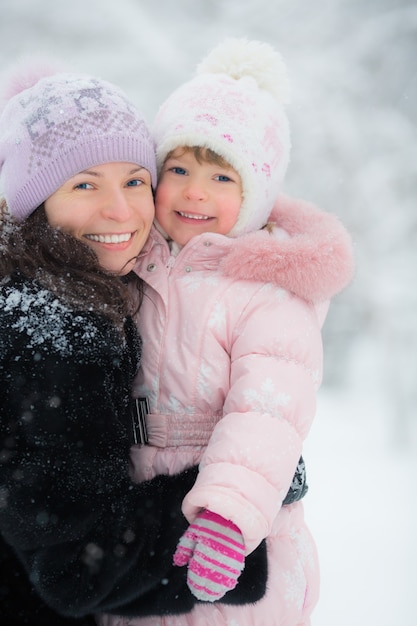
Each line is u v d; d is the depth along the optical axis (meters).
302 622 1.46
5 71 1.57
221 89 1.60
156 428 1.41
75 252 1.32
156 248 1.55
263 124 1.61
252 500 1.19
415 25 8.10
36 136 1.40
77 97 1.42
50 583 1.15
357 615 2.94
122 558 1.16
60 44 8.50
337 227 1.56
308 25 8.23
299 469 1.47
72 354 1.20
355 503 4.19
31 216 1.44
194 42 8.36
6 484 1.15
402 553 3.48
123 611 1.22
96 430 1.21
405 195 7.61
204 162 1.55
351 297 7.46
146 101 8.27
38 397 1.18
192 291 1.48
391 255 7.51
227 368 1.43
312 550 1.51
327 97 7.80
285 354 1.39
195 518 1.22
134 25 8.42
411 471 4.89
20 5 8.52
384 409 6.78
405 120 7.84
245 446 1.25
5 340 1.21
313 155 7.61
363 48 8.06
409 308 7.36
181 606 1.21
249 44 1.69
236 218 1.59
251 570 1.26
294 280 1.44
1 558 1.28
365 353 7.89
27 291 1.26
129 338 1.37
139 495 1.24
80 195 1.40
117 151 1.41
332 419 6.59
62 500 1.15
